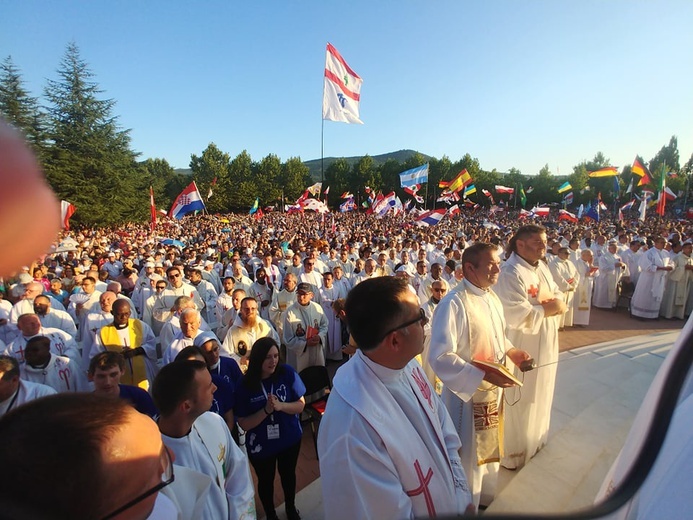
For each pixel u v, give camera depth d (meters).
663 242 10.09
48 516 1.19
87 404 1.33
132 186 37.75
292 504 3.75
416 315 1.98
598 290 11.59
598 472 3.57
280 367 3.81
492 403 3.15
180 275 7.69
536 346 3.76
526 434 3.81
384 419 1.91
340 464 1.84
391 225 35.94
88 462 1.22
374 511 1.80
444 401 3.40
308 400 5.20
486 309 3.19
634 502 1.05
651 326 9.84
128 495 1.31
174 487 2.08
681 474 1.00
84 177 33.72
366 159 81.69
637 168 19.00
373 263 9.61
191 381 2.37
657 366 5.82
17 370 3.52
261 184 80.81
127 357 5.34
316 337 6.33
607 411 4.58
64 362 4.84
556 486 3.43
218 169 76.31
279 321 7.34
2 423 1.26
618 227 21.50
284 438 3.68
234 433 3.80
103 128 35.34
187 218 49.88
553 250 9.64
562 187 33.34
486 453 3.16
